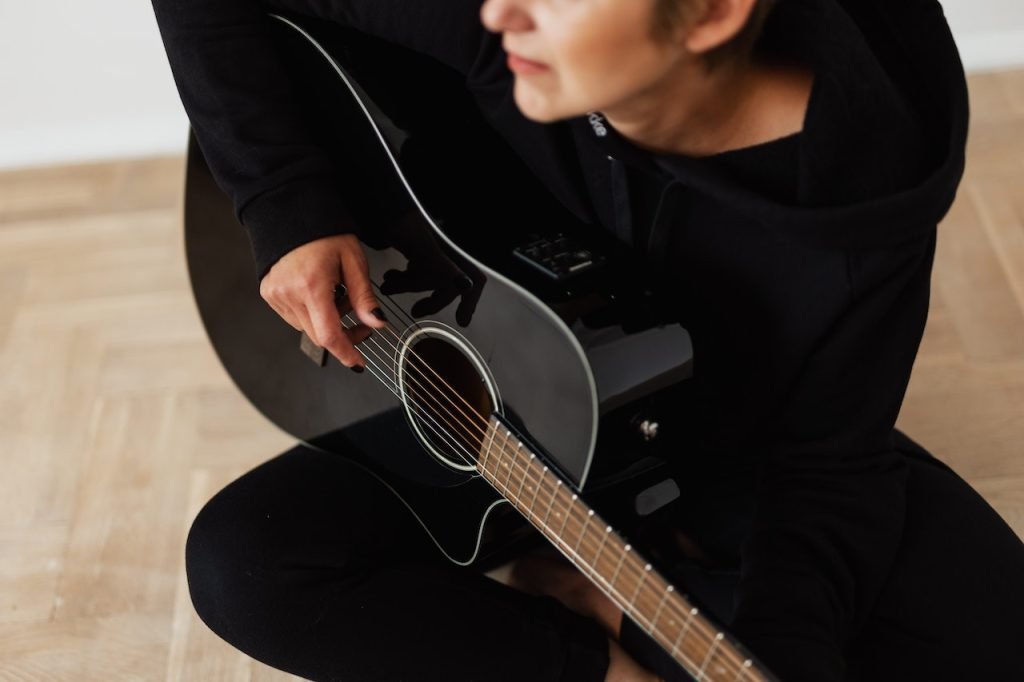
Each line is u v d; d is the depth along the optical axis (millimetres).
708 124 943
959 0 2203
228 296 1439
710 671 925
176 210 2178
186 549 1248
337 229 1216
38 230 2150
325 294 1204
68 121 2275
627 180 1039
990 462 1640
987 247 1930
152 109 2279
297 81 1303
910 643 1111
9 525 1674
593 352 1026
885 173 917
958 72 951
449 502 1256
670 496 1100
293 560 1216
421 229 1175
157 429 1788
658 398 1042
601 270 1086
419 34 1205
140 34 2156
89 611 1567
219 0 1271
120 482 1720
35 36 2141
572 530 1057
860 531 1059
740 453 1164
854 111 891
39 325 1964
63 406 1829
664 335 1034
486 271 1104
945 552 1133
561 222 1152
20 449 1772
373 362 1278
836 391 1046
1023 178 2045
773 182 947
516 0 823
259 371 1448
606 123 971
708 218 1013
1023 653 1093
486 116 1204
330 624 1217
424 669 1225
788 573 1034
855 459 1074
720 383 1103
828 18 908
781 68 937
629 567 977
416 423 1264
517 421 1130
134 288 2023
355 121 1244
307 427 1402
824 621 1016
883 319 1009
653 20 815
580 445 1053
